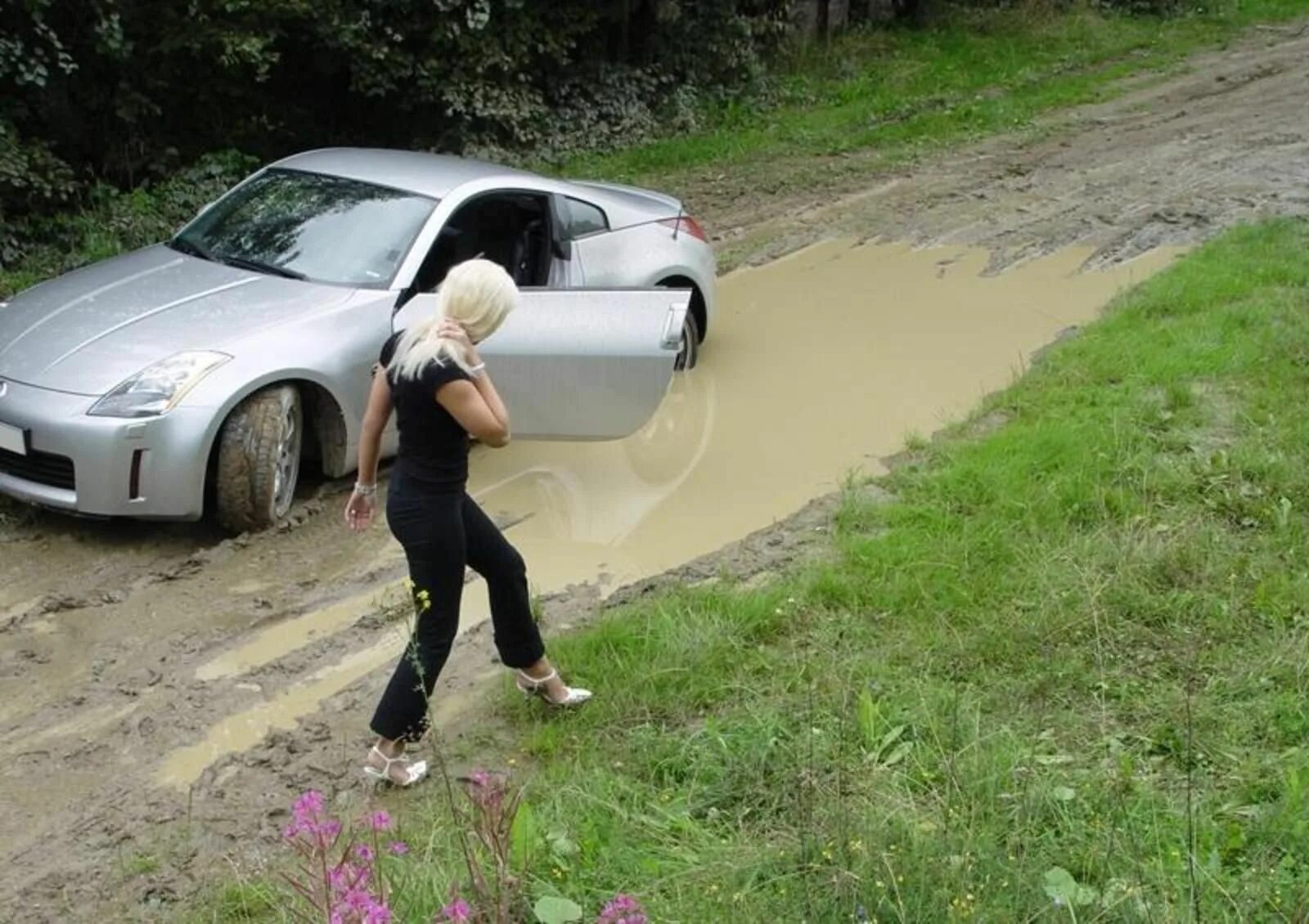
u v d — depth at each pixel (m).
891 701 4.96
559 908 3.73
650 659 5.29
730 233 12.02
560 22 15.16
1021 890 3.85
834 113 16.84
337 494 6.90
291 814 4.54
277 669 5.45
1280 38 22.00
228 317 6.60
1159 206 12.38
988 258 11.15
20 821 4.51
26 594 5.92
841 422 8.02
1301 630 5.39
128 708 5.16
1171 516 6.39
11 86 11.56
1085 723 4.86
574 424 6.98
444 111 14.26
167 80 12.45
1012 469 6.84
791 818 4.31
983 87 18.39
